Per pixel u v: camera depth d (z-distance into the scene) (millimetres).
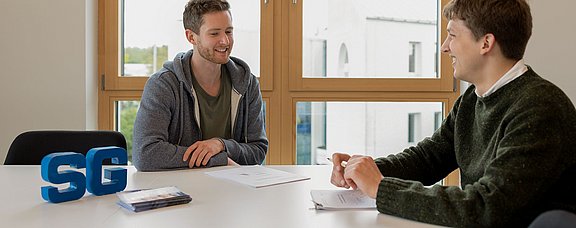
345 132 3047
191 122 2152
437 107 3057
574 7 2795
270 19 2949
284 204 1305
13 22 2785
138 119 2002
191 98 2131
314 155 3039
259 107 2312
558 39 2801
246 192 1444
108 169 1452
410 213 1138
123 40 2982
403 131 3057
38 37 2795
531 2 2799
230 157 2002
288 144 3002
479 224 1062
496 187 1068
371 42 3016
